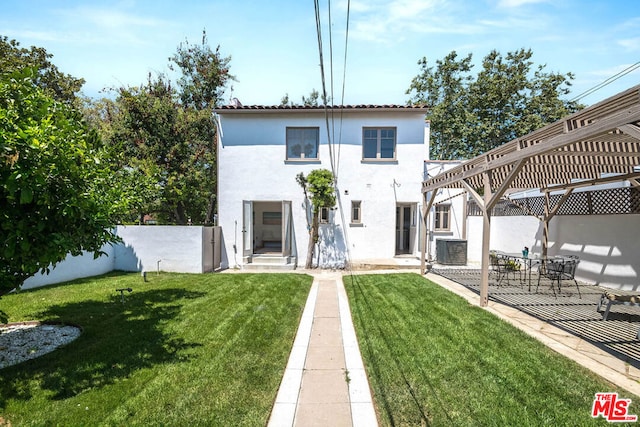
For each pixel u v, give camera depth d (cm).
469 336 464
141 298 690
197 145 1638
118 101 1549
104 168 505
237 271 1094
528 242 1077
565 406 291
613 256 777
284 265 1112
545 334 474
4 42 1487
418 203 1194
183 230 1037
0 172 327
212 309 609
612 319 541
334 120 1188
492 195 615
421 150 1184
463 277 920
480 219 1273
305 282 881
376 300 674
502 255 884
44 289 766
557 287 791
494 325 509
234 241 1197
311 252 1135
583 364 374
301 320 570
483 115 2191
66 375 351
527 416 277
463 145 2205
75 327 523
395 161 1187
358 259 1182
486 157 627
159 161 1532
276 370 368
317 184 1059
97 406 293
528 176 866
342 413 292
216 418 277
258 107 1152
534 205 1055
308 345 456
